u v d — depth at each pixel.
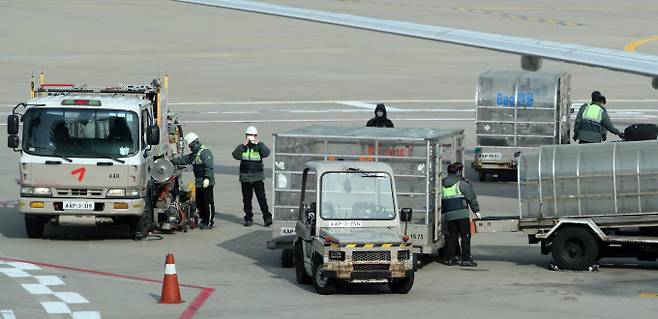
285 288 47.22
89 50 164.38
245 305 42.97
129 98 59.91
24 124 57.62
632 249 52.16
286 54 167.88
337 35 190.12
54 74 140.75
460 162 58.31
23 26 186.75
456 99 131.62
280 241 52.47
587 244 51.72
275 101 127.62
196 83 139.75
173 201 62.34
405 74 152.12
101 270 50.38
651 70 54.16
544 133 79.50
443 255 56.66
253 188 64.62
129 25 193.00
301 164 52.41
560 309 42.81
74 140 57.38
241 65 156.12
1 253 54.41
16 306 42.06
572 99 131.00
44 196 57.25
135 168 57.22
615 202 51.50
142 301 43.34
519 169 52.75
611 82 148.38
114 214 57.38
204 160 62.75
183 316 40.62
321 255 45.22
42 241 58.50
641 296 45.81
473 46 59.56
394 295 45.72
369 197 47.38
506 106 79.94
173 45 172.88
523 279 49.88
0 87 130.75
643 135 61.25
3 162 85.56
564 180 52.00
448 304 43.72
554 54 57.69
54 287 45.97
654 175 50.88
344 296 45.41
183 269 51.38
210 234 61.75
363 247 44.28
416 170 51.50
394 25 61.94
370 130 54.66
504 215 66.81
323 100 129.12
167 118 67.19
